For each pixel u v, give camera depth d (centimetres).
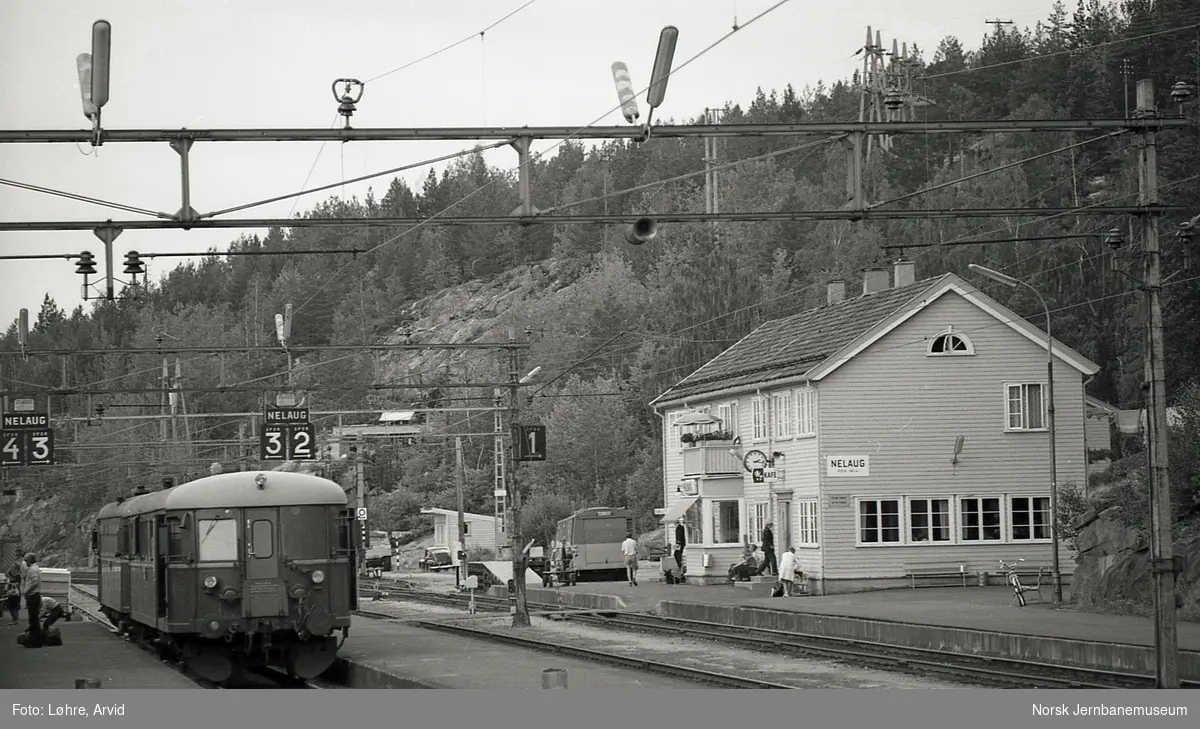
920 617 3225
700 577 5347
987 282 8200
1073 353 4709
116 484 9112
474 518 8931
